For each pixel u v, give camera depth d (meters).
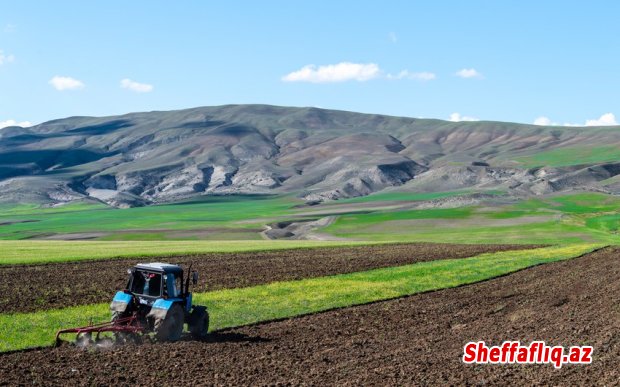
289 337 23.00
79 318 25.95
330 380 16.91
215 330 24.14
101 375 17.16
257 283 38.09
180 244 74.81
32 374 17.23
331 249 66.62
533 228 113.19
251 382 16.67
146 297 21.22
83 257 51.44
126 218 185.00
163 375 17.20
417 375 17.44
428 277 40.59
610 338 21.97
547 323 25.06
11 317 26.03
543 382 16.78
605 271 43.16
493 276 41.38
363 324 25.66
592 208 143.75
